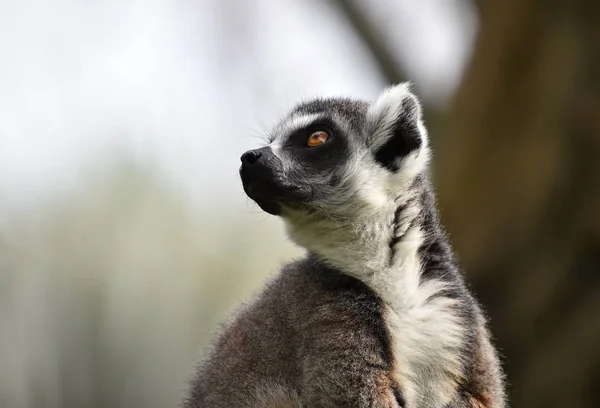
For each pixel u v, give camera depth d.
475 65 14.99
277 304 9.67
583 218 13.91
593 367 13.77
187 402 10.28
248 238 25.12
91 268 22.39
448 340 9.58
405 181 10.14
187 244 24.09
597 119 13.81
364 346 8.99
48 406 20.75
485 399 9.72
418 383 9.51
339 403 8.83
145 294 22.66
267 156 10.34
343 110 10.82
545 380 14.07
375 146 10.44
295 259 10.54
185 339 22.72
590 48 13.97
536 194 14.19
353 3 20.44
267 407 9.32
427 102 19.77
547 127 14.13
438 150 15.80
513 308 14.48
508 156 14.53
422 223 10.03
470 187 14.82
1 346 20.83
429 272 9.89
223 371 9.81
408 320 9.48
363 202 10.03
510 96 14.50
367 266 9.69
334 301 9.28
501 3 14.54
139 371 21.83
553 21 14.18
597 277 14.03
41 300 21.59
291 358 9.33
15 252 21.98
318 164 10.41
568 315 14.11
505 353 14.53
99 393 21.23
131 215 23.69
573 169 13.98
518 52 14.42
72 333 21.47
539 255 14.32
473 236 14.71
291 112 11.27
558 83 14.11
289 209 10.34
